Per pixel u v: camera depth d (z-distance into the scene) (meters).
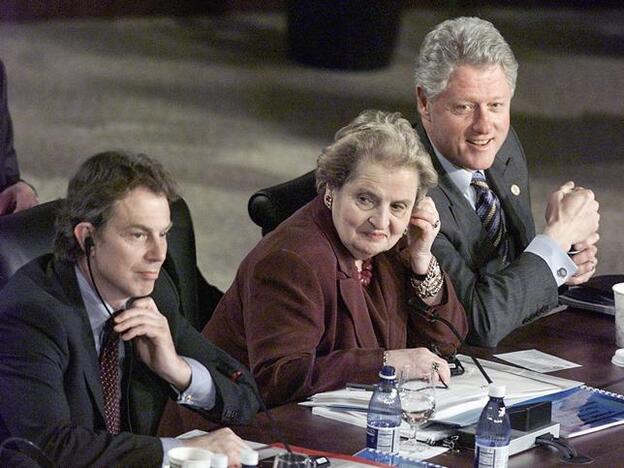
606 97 41.91
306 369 10.18
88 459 8.72
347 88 41.28
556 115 38.53
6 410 8.85
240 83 41.16
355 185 10.41
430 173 10.58
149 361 9.52
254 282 10.51
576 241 12.67
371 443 9.17
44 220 10.74
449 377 10.27
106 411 9.44
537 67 46.72
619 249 24.44
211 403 9.73
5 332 8.92
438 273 11.43
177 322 10.19
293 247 10.52
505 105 12.41
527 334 12.37
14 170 15.67
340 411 9.85
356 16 43.78
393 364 10.27
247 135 34.00
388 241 10.54
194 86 40.22
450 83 12.27
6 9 48.25
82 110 35.94
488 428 8.80
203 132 34.06
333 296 10.55
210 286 12.84
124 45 46.22
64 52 44.19
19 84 38.97
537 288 12.25
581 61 48.34
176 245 11.91
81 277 9.16
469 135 12.38
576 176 30.47
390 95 40.41
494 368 10.95
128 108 36.50
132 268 8.98
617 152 33.66
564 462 9.11
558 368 11.32
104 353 9.38
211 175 29.36
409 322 11.39
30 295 9.00
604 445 9.48
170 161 30.55
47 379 8.85
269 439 9.43
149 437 8.89
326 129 35.34
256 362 10.34
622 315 11.89
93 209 8.88
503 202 13.30
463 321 11.62
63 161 30.02
